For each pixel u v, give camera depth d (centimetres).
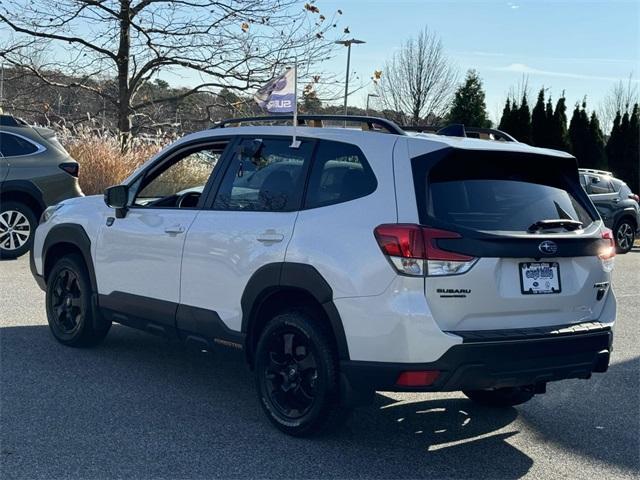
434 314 415
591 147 3203
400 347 416
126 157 1697
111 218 612
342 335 437
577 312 466
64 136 1723
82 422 481
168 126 2156
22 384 553
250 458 436
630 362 710
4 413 492
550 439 497
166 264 552
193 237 532
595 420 539
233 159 540
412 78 3647
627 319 937
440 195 433
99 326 632
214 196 540
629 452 477
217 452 443
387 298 420
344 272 436
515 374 427
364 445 467
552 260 452
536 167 481
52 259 683
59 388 548
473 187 446
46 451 433
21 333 696
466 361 412
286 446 457
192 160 801
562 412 555
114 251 600
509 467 445
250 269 488
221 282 509
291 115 527
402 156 443
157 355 649
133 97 2152
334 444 465
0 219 1106
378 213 435
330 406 453
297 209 480
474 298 420
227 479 407
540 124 3194
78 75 2103
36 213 1136
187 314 535
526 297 437
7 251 1115
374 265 425
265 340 480
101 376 581
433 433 497
